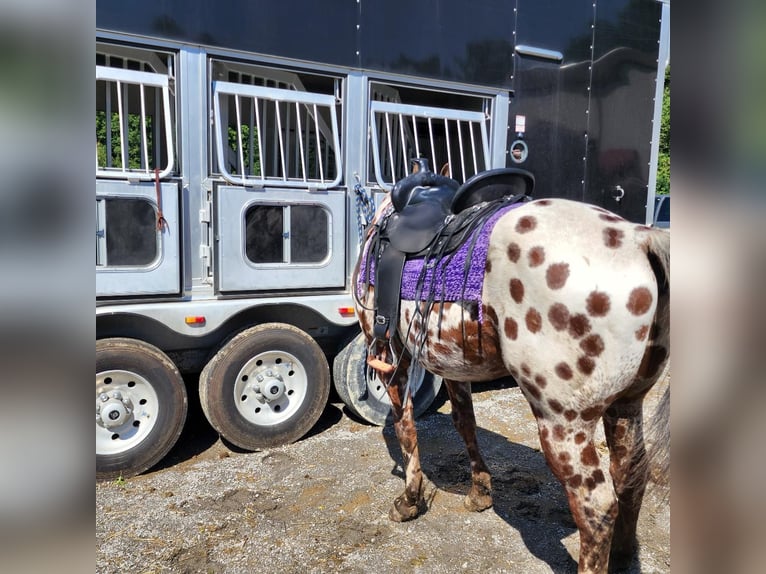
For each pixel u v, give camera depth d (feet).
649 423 5.84
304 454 12.01
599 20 15.20
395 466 11.39
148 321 11.27
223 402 11.75
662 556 8.09
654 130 16.19
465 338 7.14
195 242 11.42
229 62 11.42
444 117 13.61
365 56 12.60
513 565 8.11
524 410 14.48
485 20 13.80
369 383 13.38
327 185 12.40
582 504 6.17
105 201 10.57
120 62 12.85
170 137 11.10
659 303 6.03
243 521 9.36
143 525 9.21
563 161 15.07
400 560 8.25
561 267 6.11
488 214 7.32
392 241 8.32
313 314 12.82
